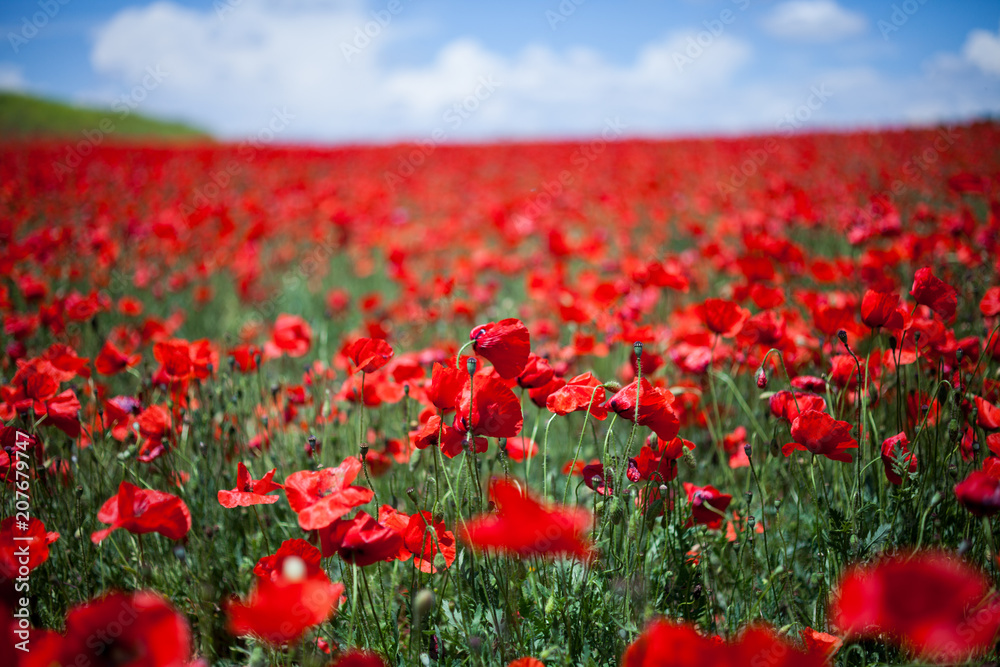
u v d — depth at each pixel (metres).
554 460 3.14
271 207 11.43
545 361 2.18
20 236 8.95
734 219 7.14
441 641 1.94
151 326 4.15
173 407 2.74
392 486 2.72
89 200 11.83
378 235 8.61
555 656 1.82
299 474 1.71
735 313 2.80
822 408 2.05
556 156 18.53
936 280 2.27
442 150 20.23
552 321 5.00
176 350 2.69
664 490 1.95
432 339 5.27
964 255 4.23
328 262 8.79
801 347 3.16
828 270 4.07
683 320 3.70
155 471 2.78
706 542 2.23
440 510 2.12
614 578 1.96
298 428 3.25
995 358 2.59
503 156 18.98
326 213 10.45
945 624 1.00
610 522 1.95
